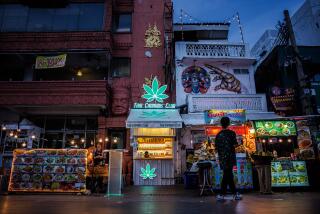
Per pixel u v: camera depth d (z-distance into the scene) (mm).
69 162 8148
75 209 4324
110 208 4438
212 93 13969
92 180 8398
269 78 15469
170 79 13711
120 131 14109
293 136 9352
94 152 9281
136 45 15461
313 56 14539
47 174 8039
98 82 13531
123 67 15219
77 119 14781
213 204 4926
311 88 14047
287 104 13172
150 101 14148
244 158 8359
